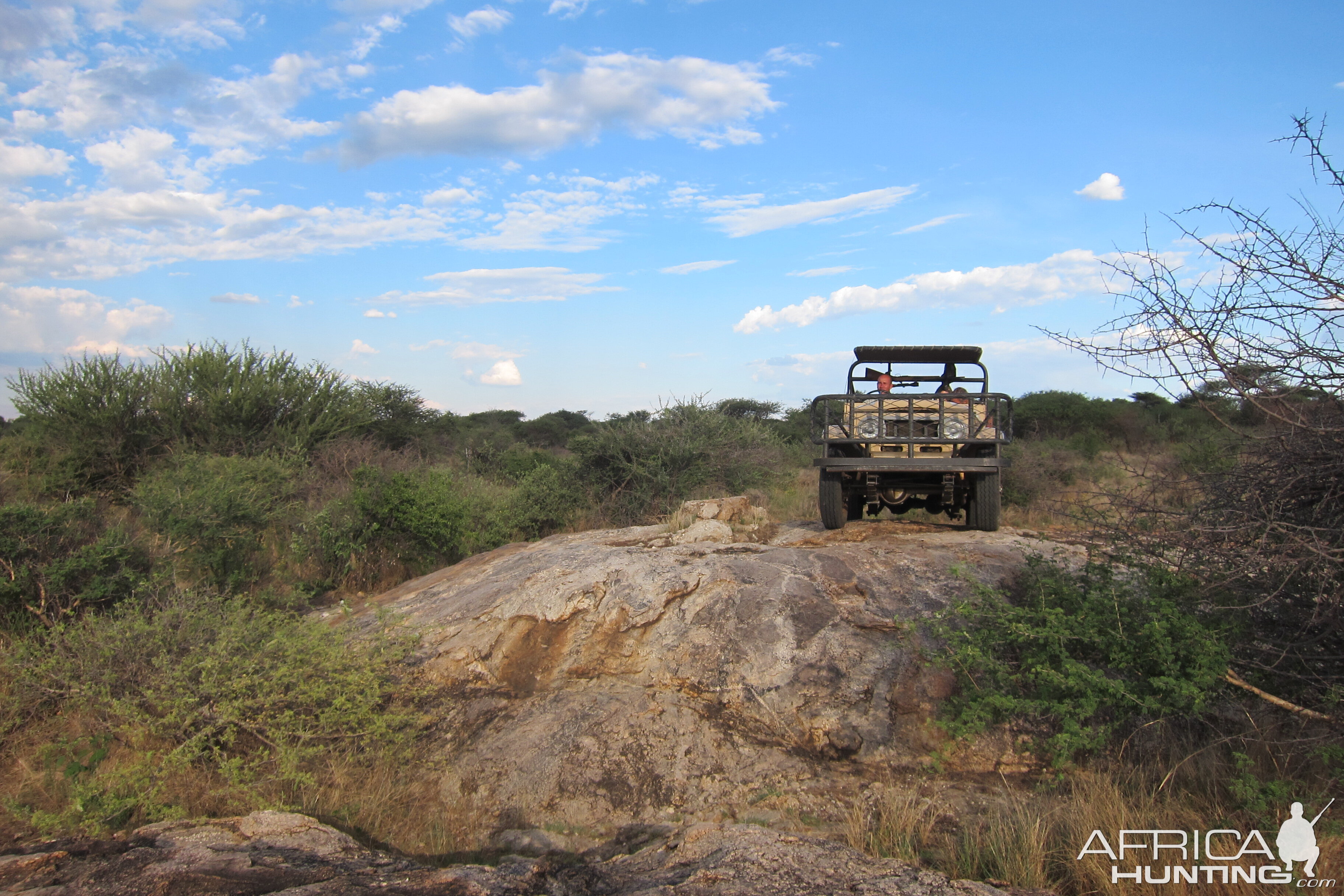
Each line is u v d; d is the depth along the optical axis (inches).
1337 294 137.3
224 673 202.8
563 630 233.1
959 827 156.6
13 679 224.1
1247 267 141.6
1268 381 143.8
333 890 118.7
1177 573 165.8
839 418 352.2
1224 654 155.5
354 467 632.4
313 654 207.8
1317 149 133.5
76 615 269.1
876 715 193.6
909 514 457.7
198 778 188.1
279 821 147.6
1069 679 163.3
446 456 805.9
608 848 159.9
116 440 600.4
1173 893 122.4
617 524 489.4
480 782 182.9
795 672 207.0
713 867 127.5
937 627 193.9
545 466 528.7
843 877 123.0
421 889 121.0
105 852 137.2
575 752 186.1
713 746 188.2
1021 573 232.5
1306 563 143.4
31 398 609.6
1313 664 158.2
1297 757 156.0
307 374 709.3
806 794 172.1
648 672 214.7
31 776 195.2
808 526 366.0
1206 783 155.3
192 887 120.7
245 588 354.6
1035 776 173.8
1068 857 136.6
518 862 140.2
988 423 322.0
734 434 546.3
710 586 237.3
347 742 193.2
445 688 223.8
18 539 276.7
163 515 359.3
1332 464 140.9
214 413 629.9
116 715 202.5
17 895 119.3
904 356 352.2
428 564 404.2
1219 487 157.5
